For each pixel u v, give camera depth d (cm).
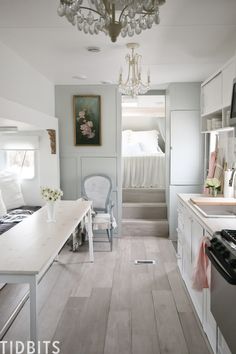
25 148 477
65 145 505
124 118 798
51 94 477
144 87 349
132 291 322
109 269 380
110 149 504
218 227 228
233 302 168
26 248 221
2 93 299
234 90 257
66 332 252
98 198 494
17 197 462
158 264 395
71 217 317
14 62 326
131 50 318
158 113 745
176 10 229
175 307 290
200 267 230
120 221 511
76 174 509
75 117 498
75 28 260
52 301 302
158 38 284
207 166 466
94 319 271
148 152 700
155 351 229
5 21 246
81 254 432
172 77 443
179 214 371
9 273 179
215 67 388
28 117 348
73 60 353
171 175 488
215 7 225
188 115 479
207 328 238
